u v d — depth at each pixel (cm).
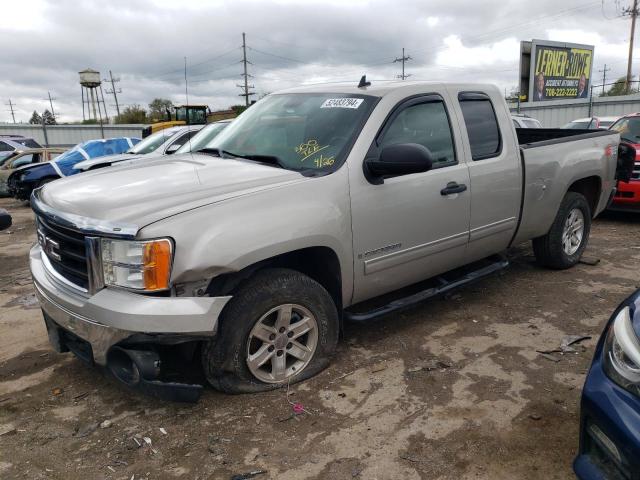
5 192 1491
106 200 304
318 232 324
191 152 429
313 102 408
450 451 279
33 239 871
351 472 265
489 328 429
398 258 380
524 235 497
